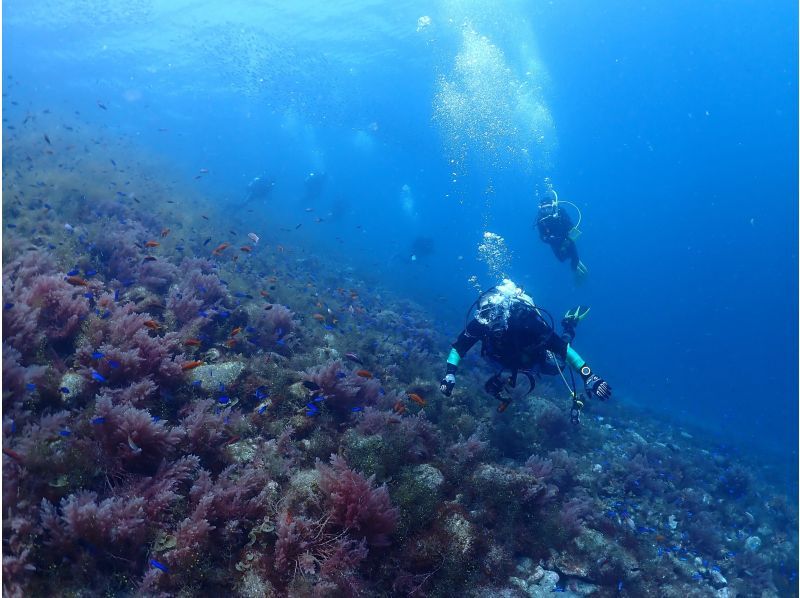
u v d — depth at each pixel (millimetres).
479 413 7445
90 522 3113
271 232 19109
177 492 3818
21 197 8398
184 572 3285
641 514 6918
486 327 4531
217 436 4344
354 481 4016
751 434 21891
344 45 35719
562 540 4938
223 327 6492
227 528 3566
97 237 7367
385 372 7824
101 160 16031
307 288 10703
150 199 12945
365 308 11391
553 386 12023
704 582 5746
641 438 10523
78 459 3525
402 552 4000
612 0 34125
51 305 4992
